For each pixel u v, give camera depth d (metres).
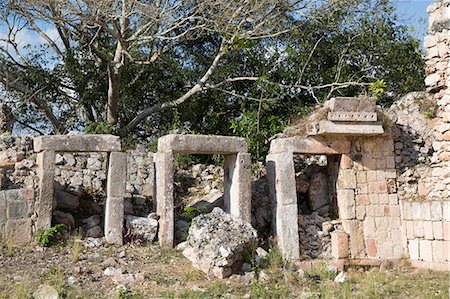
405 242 9.92
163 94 17.98
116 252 9.02
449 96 9.48
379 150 10.30
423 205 9.56
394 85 16.58
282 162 9.94
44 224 9.19
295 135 10.27
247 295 7.07
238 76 17.30
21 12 13.13
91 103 17.91
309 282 8.01
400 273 9.12
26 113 17.55
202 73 17.23
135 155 12.27
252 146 12.97
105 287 7.33
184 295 6.99
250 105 16.05
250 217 9.95
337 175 10.30
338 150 10.15
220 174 12.49
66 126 17.59
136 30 14.89
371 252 9.82
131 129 15.99
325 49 16.67
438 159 9.76
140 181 12.02
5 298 6.61
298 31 16.23
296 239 9.64
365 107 9.82
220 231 8.38
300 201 10.92
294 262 9.40
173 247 9.60
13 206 9.09
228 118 17.59
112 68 14.91
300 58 16.48
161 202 9.86
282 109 16.03
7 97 16.58
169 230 9.62
